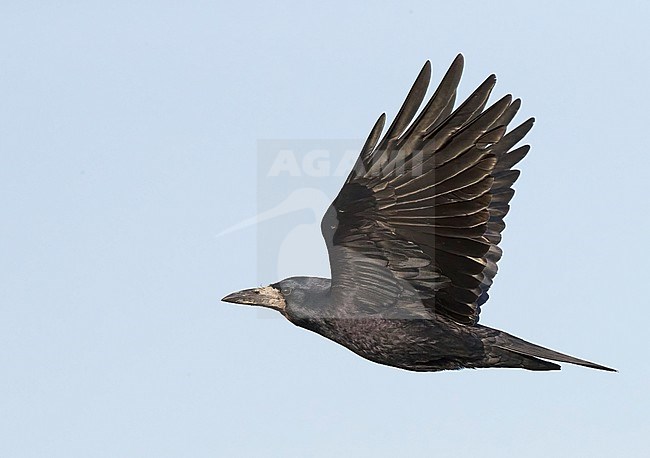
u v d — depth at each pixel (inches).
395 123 529.3
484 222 535.8
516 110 530.6
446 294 568.4
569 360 599.5
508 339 598.2
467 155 526.0
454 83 520.4
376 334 580.7
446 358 592.1
